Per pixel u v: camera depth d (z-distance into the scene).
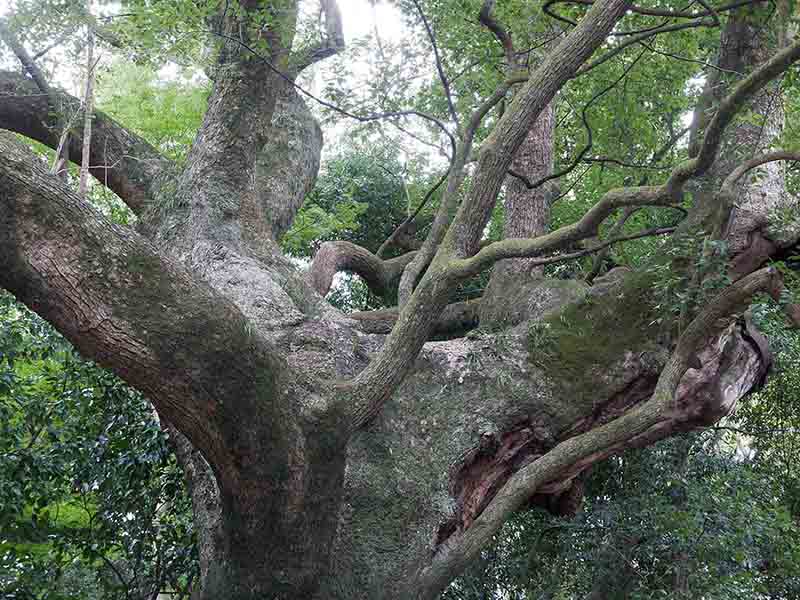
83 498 9.02
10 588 8.17
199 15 6.54
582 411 6.52
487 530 5.33
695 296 6.18
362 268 9.05
